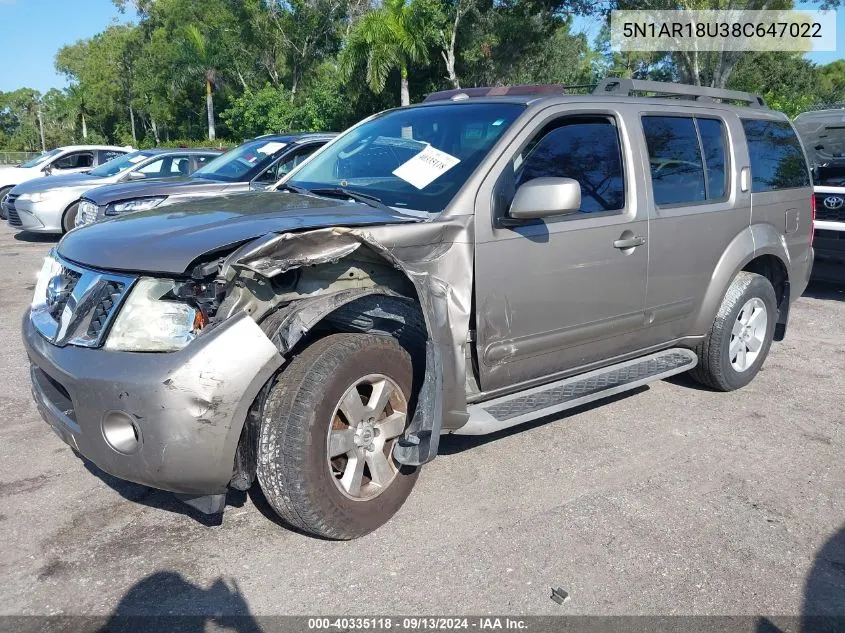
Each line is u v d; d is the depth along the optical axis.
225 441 2.70
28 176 15.79
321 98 33.31
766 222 5.08
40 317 3.21
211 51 40.78
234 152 9.09
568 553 3.17
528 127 3.71
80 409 2.78
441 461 4.02
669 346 4.74
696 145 4.62
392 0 25.98
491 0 28.53
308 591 2.88
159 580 2.93
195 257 2.72
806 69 39.31
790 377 5.61
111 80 61.31
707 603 2.87
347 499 3.06
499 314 3.51
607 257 3.95
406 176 3.74
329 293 3.01
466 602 2.83
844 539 3.36
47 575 2.95
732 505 3.63
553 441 4.32
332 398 2.95
